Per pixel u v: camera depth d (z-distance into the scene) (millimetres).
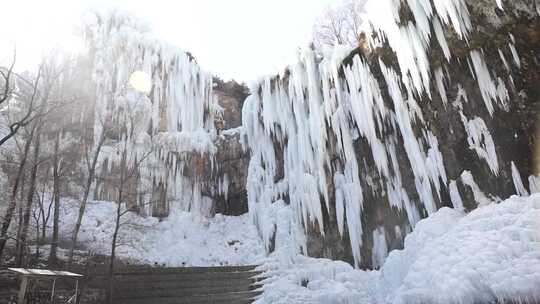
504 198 10562
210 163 21125
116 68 19797
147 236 17656
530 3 9906
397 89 12703
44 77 14703
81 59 18828
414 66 11586
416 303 8297
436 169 11922
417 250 10266
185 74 21656
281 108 17328
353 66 14047
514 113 10641
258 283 13164
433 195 12062
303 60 16031
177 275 12109
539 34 10242
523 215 8227
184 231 18844
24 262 12539
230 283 12789
